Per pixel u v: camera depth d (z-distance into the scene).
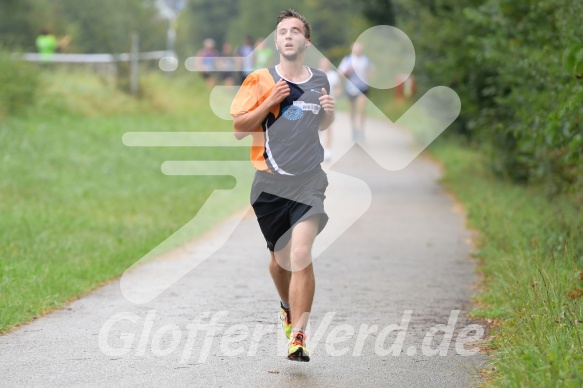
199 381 15.91
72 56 80.25
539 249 22.62
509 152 42.94
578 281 18.97
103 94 71.00
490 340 18.19
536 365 14.56
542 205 32.28
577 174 30.02
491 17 35.38
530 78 31.91
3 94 60.03
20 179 43.22
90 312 21.25
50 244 29.47
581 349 14.93
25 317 20.42
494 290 21.75
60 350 17.89
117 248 29.20
